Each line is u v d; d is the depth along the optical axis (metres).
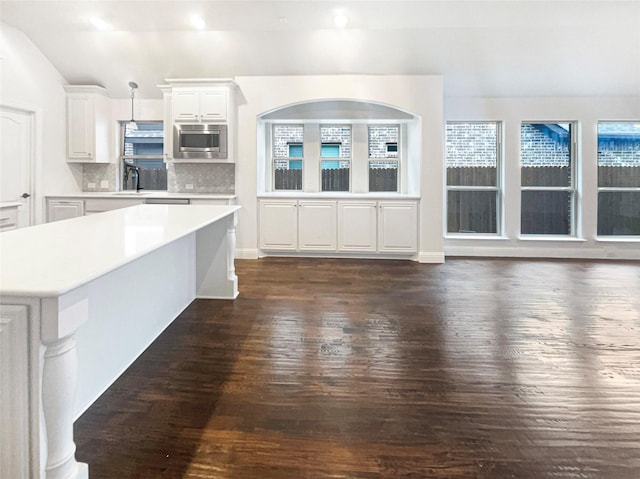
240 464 1.48
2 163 4.52
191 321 2.98
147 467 1.46
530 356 2.40
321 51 4.78
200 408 1.85
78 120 5.36
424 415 1.80
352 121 5.70
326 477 1.42
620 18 4.17
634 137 5.61
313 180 6.00
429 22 4.28
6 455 1.14
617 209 5.67
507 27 4.34
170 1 4.02
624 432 1.67
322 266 4.93
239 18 4.27
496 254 5.68
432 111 5.11
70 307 1.13
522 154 5.73
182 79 5.04
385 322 2.98
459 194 5.81
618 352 2.45
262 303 3.42
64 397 1.15
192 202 5.14
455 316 3.11
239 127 5.32
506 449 1.57
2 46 4.37
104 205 5.07
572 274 4.55
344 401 1.92
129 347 2.28
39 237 1.75
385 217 5.31
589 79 5.11
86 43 4.77
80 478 1.25
